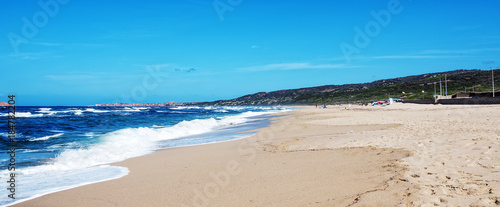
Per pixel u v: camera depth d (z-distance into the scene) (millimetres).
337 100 122938
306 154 8164
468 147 7168
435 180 4645
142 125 26156
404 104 61438
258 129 18953
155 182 6215
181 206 4602
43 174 7453
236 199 4723
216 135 16469
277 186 5211
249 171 6586
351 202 4051
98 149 11305
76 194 5602
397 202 3859
